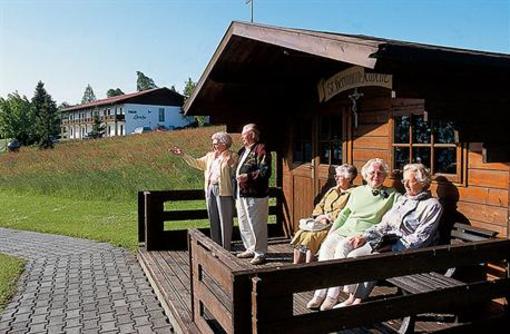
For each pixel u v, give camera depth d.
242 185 5.14
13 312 4.69
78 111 68.19
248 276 2.51
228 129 6.64
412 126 4.39
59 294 5.25
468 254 3.07
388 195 4.05
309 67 5.53
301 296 4.14
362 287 3.43
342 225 4.15
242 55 5.28
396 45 2.71
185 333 3.59
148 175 15.50
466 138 3.15
